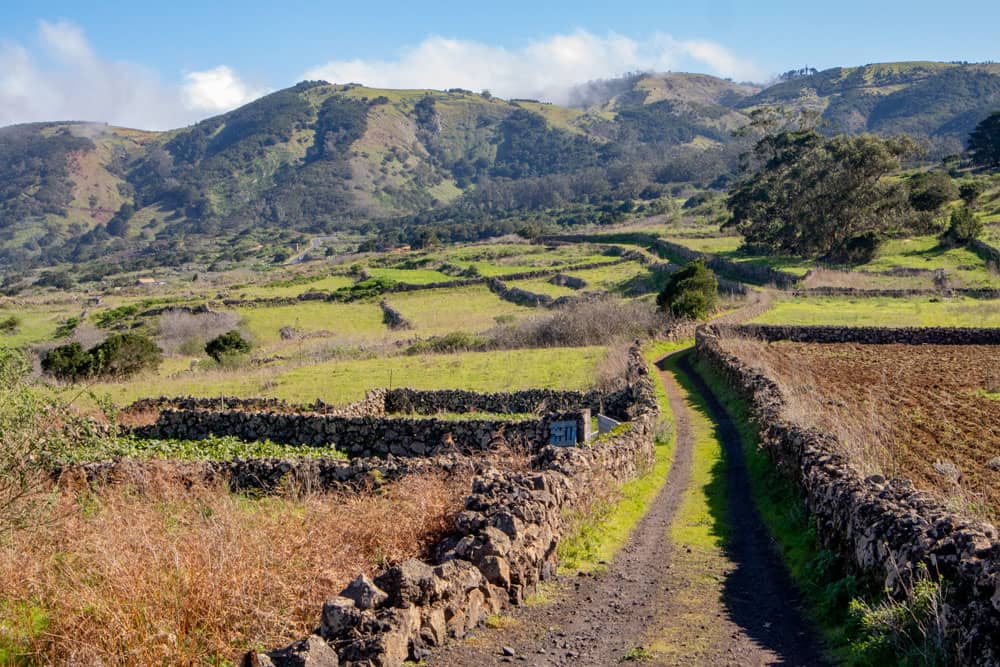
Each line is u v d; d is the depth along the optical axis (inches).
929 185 3905.0
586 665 316.5
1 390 447.8
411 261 4906.5
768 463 760.3
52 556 375.2
